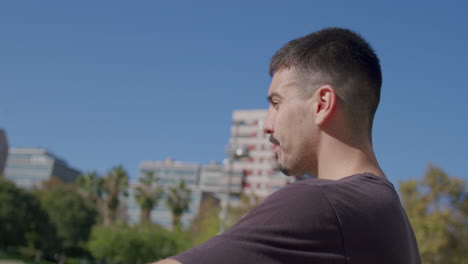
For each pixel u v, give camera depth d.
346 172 1.09
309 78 1.16
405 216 1.11
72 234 55.41
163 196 52.41
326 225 0.88
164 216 98.38
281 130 1.17
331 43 1.17
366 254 0.90
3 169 76.88
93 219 57.47
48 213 54.12
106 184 53.19
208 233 36.94
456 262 23.16
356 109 1.13
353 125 1.13
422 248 23.33
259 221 0.86
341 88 1.13
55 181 67.94
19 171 126.31
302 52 1.19
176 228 50.56
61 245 55.44
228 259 0.82
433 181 24.45
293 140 1.15
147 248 48.09
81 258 65.38
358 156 1.11
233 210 35.28
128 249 47.81
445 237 23.39
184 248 48.84
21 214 49.84
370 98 1.16
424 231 23.53
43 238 53.59
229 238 0.85
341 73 1.13
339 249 0.88
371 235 0.92
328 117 1.12
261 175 72.25
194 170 120.06
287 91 1.19
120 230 49.69
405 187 24.97
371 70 1.16
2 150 76.62
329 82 1.13
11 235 48.78
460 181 24.36
